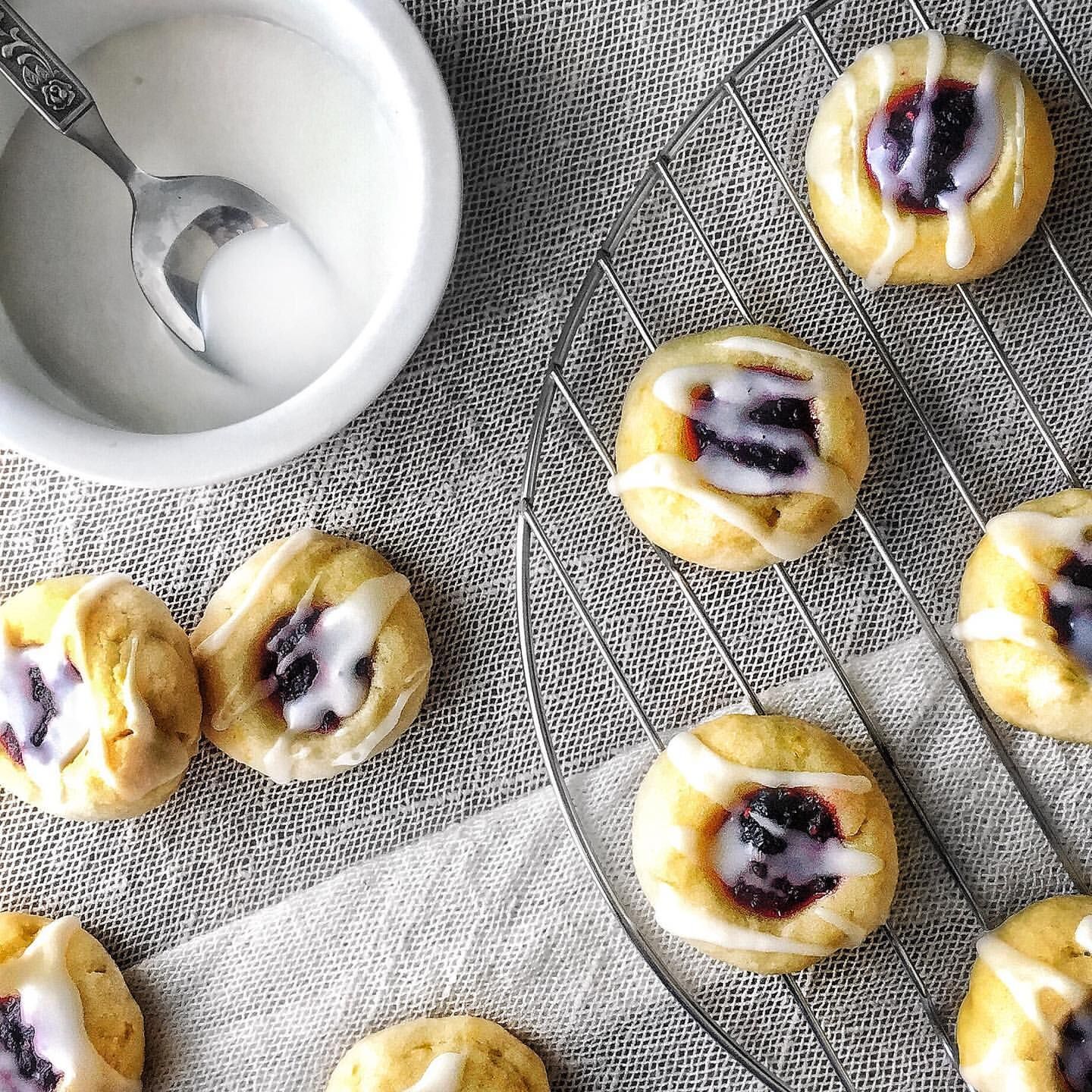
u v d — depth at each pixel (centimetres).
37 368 43
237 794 46
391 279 42
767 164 45
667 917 43
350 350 41
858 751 45
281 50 43
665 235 45
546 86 45
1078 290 45
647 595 46
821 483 43
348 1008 46
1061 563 43
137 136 43
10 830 46
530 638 45
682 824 43
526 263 45
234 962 46
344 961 46
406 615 45
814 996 45
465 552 46
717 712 45
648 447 43
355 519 46
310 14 41
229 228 43
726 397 44
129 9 42
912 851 45
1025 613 43
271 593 44
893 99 43
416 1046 45
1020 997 43
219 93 43
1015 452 45
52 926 45
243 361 44
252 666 44
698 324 45
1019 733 45
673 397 43
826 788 43
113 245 43
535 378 46
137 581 46
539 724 44
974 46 43
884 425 45
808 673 45
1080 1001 43
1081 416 45
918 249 43
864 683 45
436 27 45
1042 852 45
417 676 45
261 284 43
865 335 45
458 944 46
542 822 46
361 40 41
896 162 43
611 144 45
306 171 43
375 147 43
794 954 43
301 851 46
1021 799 45
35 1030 44
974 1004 44
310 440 41
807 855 43
